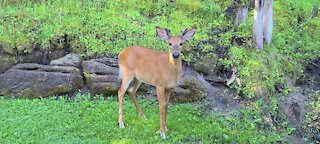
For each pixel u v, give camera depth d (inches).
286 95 347.6
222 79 352.5
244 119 322.0
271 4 367.2
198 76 353.7
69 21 376.5
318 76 373.1
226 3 420.8
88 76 342.3
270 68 355.6
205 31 383.9
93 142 276.5
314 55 381.1
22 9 392.8
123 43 364.8
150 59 294.7
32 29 368.2
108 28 374.0
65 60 349.7
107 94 340.5
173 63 286.5
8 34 361.7
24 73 339.0
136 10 402.3
